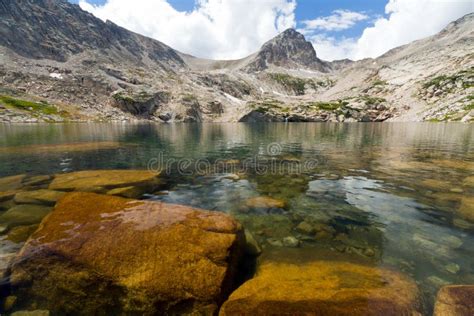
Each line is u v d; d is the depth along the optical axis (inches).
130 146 1116.5
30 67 5580.7
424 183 498.9
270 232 314.8
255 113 5442.9
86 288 196.2
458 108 4643.2
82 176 515.8
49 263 209.5
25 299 191.9
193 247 230.5
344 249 273.0
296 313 173.9
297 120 5546.3
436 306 183.8
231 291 212.1
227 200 424.8
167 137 1600.6
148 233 245.0
